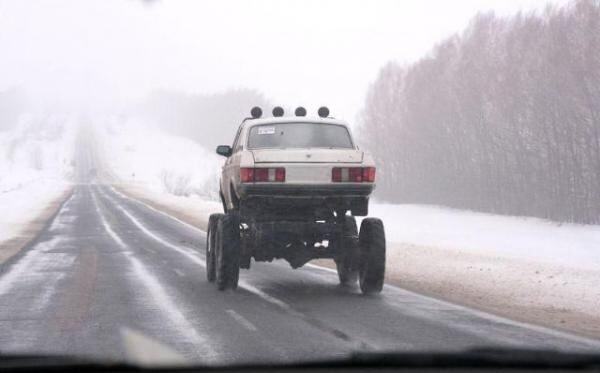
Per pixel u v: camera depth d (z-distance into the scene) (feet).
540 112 188.14
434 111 247.09
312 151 42.09
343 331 32.14
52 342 29.43
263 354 26.81
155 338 30.17
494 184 212.23
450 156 237.86
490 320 35.78
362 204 44.14
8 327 32.96
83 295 44.06
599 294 46.83
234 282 44.57
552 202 176.96
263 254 45.06
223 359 25.70
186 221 139.44
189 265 63.87
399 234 108.27
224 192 52.80
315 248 45.27
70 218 144.77
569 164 173.47
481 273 57.82
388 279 55.01
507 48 208.85
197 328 32.76
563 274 56.44
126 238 97.81
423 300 42.80
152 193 285.64
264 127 45.50
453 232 118.83
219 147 50.44
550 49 185.88
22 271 58.08
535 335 31.83
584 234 119.85
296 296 44.11
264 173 41.47
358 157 42.52
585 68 169.17
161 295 44.16
